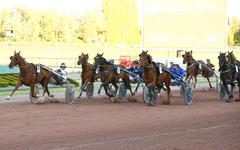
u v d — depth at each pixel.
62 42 75.38
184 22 37.12
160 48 37.53
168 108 16.31
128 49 62.94
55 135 10.09
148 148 8.88
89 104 17.30
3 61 50.28
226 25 37.00
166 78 17.78
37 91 17.78
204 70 25.34
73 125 11.68
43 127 11.26
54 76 17.77
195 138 10.09
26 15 76.88
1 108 15.35
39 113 14.14
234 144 9.46
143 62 16.94
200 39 37.12
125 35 75.00
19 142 9.19
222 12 36.94
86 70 19.05
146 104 17.66
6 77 25.78
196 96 22.27
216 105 17.75
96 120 12.73
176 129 11.33
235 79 19.67
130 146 9.04
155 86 17.48
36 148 8.62
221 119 13.38
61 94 21.72
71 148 8.68
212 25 37.06
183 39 37.22
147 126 11.72
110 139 9.73
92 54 58.81
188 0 36.97
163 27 37.34
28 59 49.81
